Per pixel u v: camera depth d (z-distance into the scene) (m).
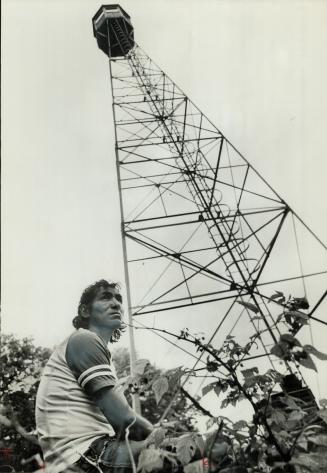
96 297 3.93
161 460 2.04
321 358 2.22
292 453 2.13
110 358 3.25
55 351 3.28
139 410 4.54
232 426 2.23
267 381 2.36
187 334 2.59
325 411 2.18
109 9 13.14
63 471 2.66
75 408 2.97
